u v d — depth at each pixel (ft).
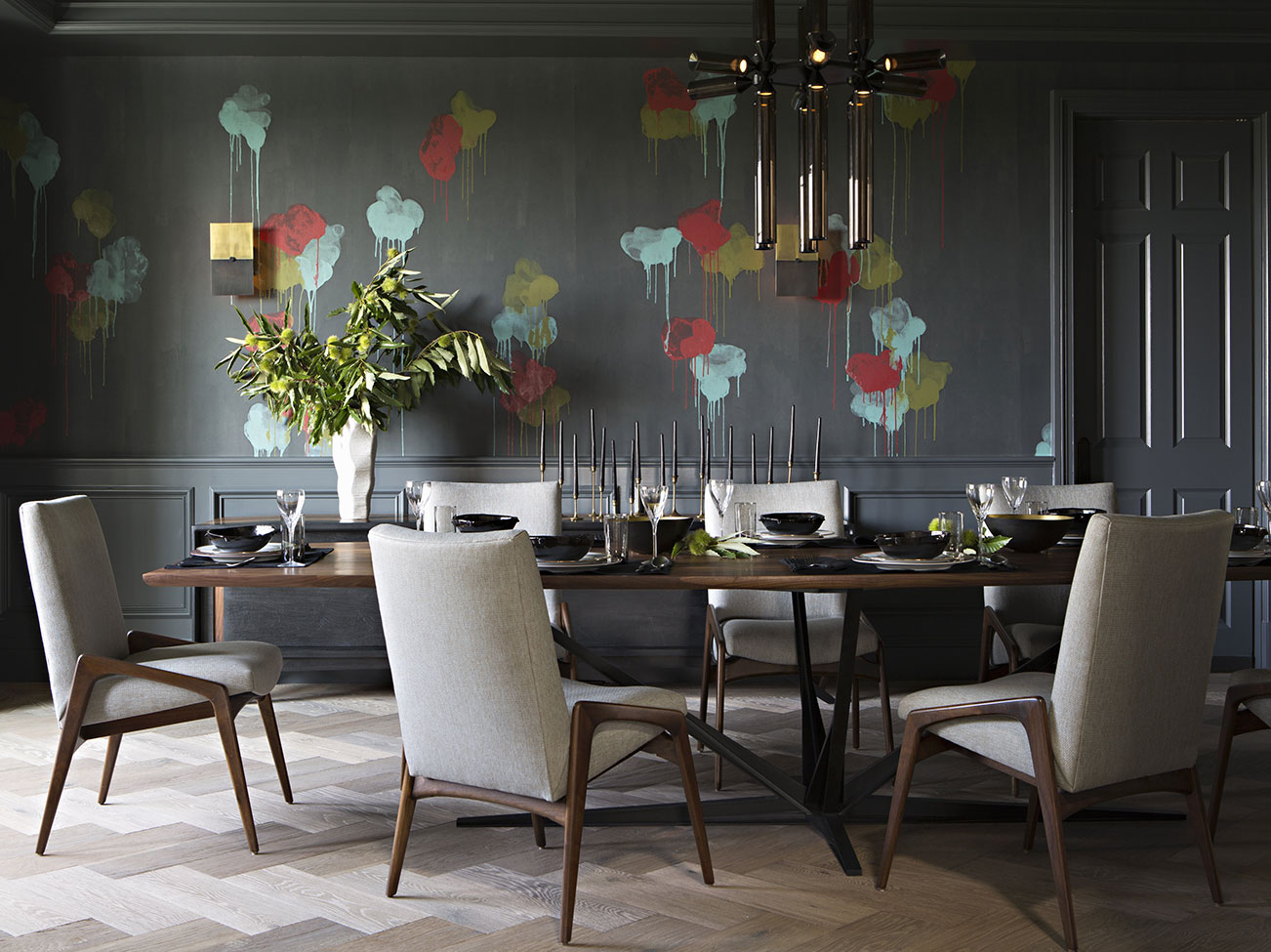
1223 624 16.28
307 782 10.61
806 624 10.30
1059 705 7.10
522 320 15.92
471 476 15.94
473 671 6.97
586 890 7.97
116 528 15.85
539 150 15.90
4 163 15.75
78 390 15.84
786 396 16.03
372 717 13.35
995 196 16.02
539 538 8.79
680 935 7.19
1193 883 8.04
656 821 9.05
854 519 16.07
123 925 7.36
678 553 9.98
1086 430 16.26
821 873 8.29
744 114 15.92
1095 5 14.89
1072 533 10.41
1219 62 15.97
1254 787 10.41
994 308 16.03
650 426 16.02
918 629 15.97
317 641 14.28
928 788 10.45
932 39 15.11
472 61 15.85
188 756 11.53
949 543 8.89
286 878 8.17
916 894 7.86
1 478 15.78
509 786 7.20
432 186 15.85
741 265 15.98
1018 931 7.22
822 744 9.94
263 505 15.90
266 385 14.14
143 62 15.78
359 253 15.85
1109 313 16.22
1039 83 15.97
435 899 7.78
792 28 15.10
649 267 15.96
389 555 7.13
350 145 15.84
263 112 15.81
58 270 15.80
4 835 9.09
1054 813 7.02
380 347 14.82
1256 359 16.19
